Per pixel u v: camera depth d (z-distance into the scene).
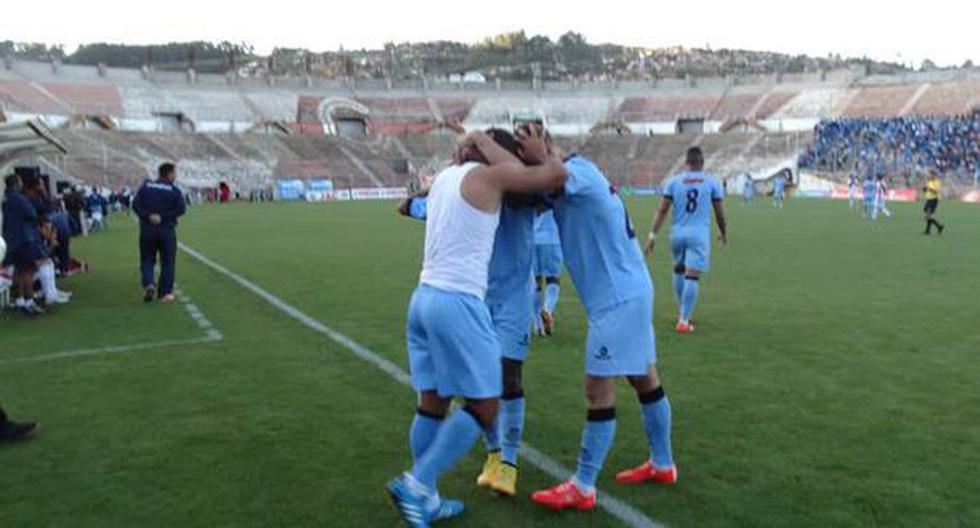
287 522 4.06
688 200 8.66
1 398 6.36
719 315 9.73
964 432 5.32
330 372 7.12
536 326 8.79
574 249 4.23
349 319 9.68
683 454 4.95
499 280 4.47
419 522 3.83
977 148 50.16
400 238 22.31
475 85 81.56
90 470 4.80
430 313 3.84
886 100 66.69
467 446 3.88
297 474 4.71
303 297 11.54
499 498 4.39
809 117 68.38
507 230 4.41
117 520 4.10
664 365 7.21
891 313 9.79
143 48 125.31
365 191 60.28
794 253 17.02
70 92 63.72
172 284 11.59
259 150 62.91
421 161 68.75
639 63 163.88
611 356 4.16
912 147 53.00
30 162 17.45
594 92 80.56
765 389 6.40
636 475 4.54
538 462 4.90
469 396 3.85
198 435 5.42
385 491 4.46
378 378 6.89
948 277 13.10
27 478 4.68
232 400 6.26
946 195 46.66
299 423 5.67
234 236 23.22
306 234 23.91
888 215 30.23
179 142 60.25
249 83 74.31
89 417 5.84
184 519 4.10
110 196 43.28
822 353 7.67
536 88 81.25
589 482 4.21
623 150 69.19
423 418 4.13
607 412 4.20
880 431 5.34
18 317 10.12
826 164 55.53
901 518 4.01
